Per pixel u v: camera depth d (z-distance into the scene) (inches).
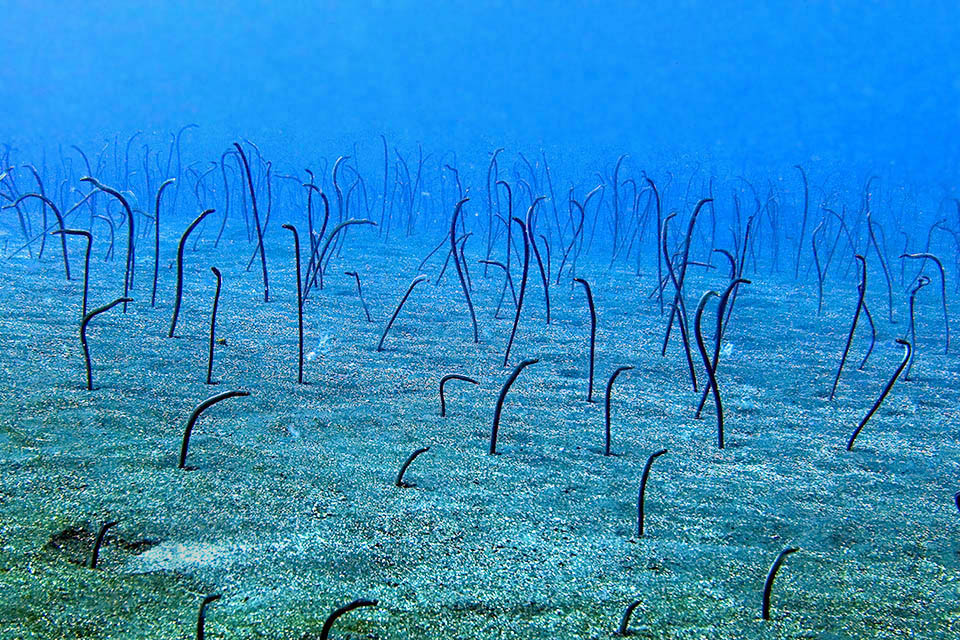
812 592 83.4
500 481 110.6
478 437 129.8
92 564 79.3
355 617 73.2
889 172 900.0
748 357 204.2
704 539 95.7
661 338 222.1
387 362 179.2
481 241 473.1
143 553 82.7
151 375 151.0
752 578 86.3
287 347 185.8
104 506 92.1
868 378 186.1
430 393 155.6
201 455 111.0
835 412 156.9
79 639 66.2
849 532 100.0
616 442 132.0
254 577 79.1
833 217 624.1
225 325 204.5
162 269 292.2
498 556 87.7
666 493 110.1
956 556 94.0
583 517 100.0
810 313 273.4
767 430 143.3
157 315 208.7
